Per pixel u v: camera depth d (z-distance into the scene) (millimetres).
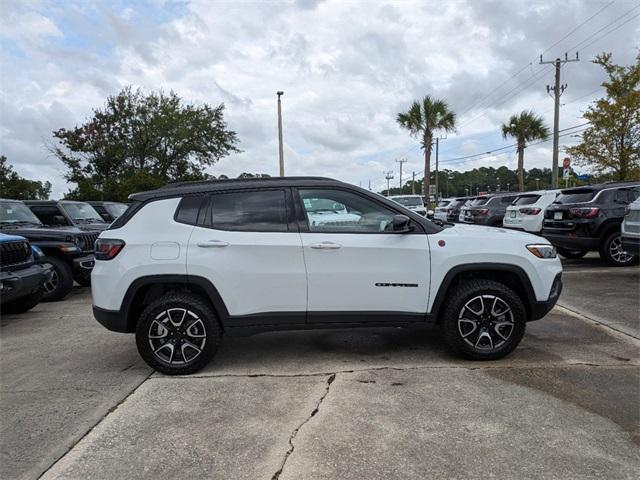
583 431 3299
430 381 4191
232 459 3049
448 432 3309
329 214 4613
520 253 4621
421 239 4586
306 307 4508
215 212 4566
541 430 3318
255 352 5113
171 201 4602
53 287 8281
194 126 37625
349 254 4496
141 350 4453
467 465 2922
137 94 37469
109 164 37250
